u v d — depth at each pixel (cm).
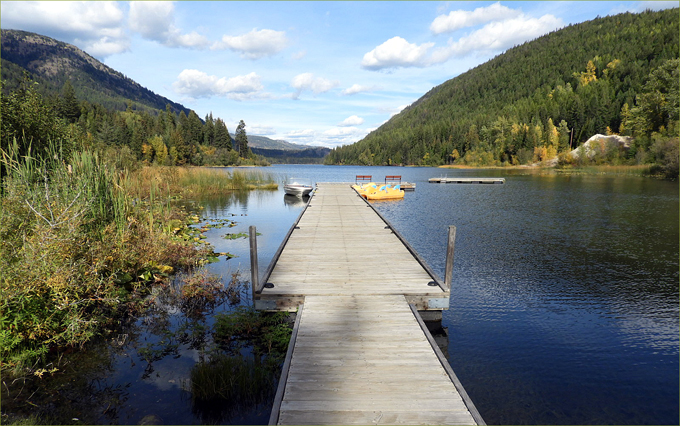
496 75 18425
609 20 19212
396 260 825
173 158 8144
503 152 9750
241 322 597
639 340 594
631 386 474
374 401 359
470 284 852
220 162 9919
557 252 1122
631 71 10588
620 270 947
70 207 616
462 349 566
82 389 439
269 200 2403
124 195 1001
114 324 617
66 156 1238
